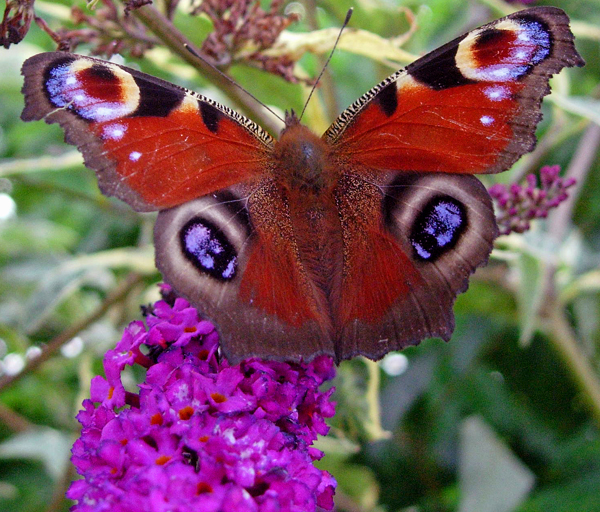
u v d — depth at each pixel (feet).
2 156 0.71
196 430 0.37
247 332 0.40
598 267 0.60
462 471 0.58
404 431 0.66
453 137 0.42
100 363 0.62
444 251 0.42
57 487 0.57
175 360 0.39
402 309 0.42
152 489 0.35
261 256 0.42
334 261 0.42
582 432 0.63
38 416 0.68
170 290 0.43
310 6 0.56
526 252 0.53
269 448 0.37
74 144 0.39
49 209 0.73
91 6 0.40
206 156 0.42
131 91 0.40
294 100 0.53
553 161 0.66
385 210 0.43
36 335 0.66
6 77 0.60
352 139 0.44
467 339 0.64
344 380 0.53
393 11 0.56
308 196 0.43
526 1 0.62
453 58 0.41
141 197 0.40
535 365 0.66
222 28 0.47
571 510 0.58
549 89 0.40
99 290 0.70
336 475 0.62
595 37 0.59
